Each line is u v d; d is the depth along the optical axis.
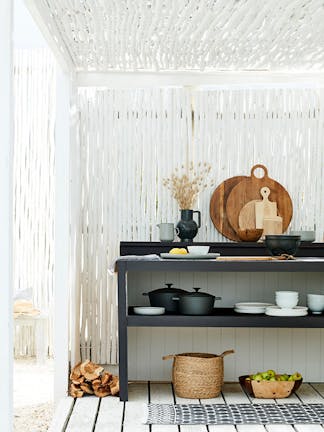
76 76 6.35
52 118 7.56
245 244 6.02
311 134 6.33
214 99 6.35
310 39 5.58
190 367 5.53
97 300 6.36
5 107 3.95
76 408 5.25
